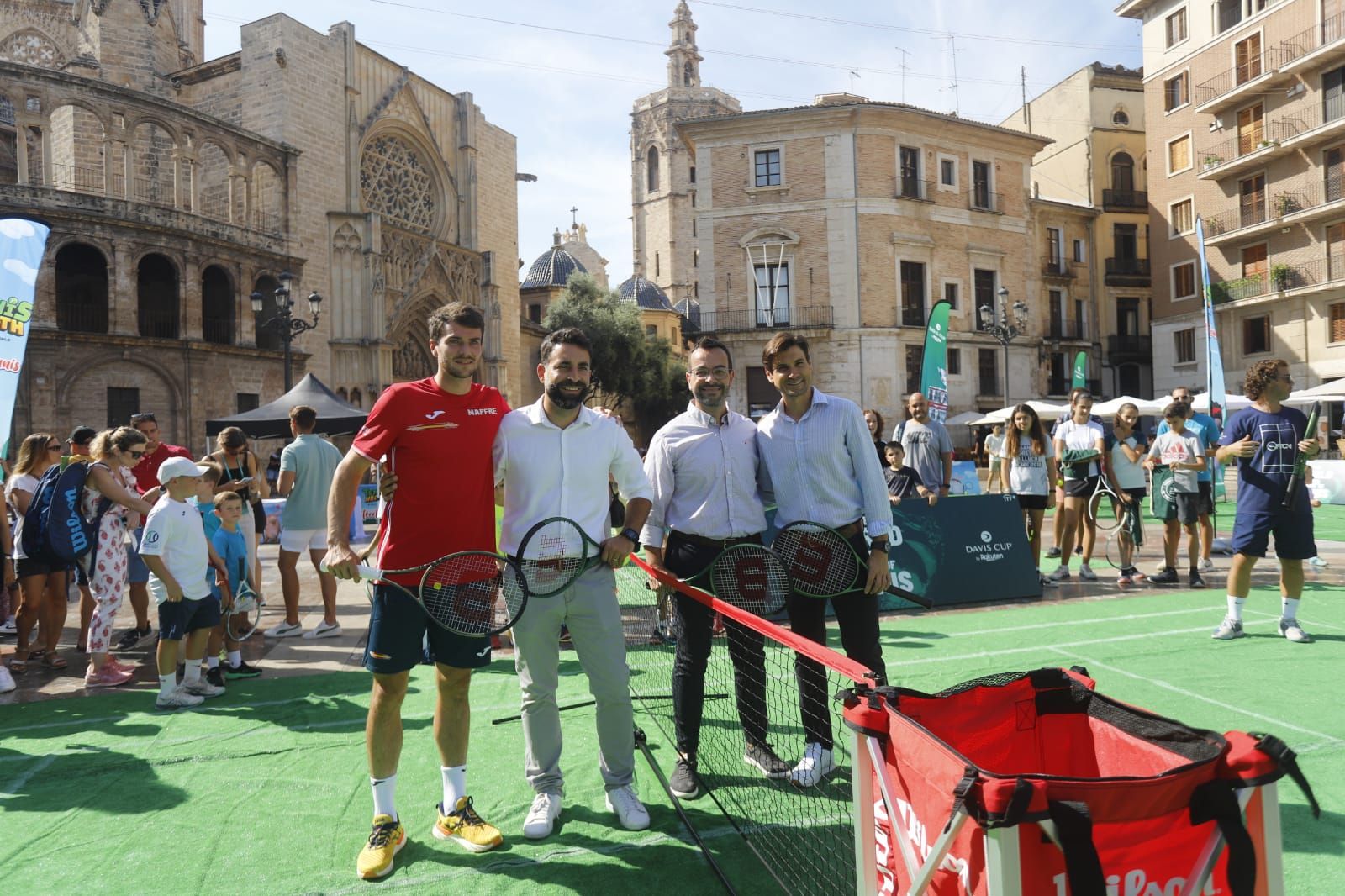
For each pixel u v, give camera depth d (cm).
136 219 2773
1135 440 919
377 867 319
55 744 487
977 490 1955
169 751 471
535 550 343
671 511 412
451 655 342
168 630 548
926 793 188
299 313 3434
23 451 739
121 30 3531
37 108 2648
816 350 3378
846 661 238
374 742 334
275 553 1516
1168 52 3706
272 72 3450
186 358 2891
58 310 2919
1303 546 630
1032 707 232
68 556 652
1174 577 899
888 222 3391
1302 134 3048
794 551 385
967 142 3609
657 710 502
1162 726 196
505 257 4859
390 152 4094
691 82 7581
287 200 3406
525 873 320
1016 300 3738
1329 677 538
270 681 619
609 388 4675
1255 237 3347
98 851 350
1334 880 292
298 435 775
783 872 300
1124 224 4250
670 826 355
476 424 346
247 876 325
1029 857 161
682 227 7212
